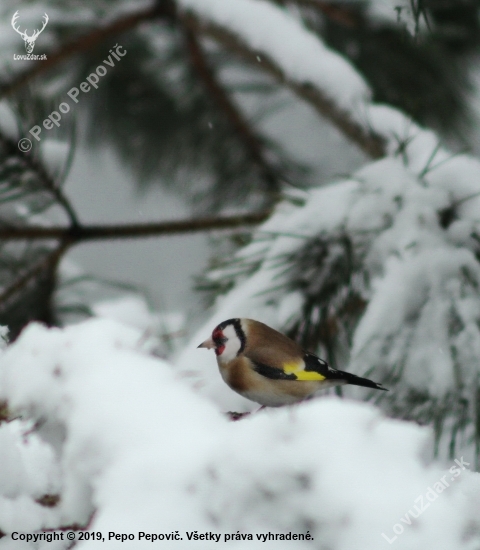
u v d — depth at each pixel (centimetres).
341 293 572
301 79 828
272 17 873
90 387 301
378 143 766
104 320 346
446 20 956
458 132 1001
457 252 546
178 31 990
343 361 623
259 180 1030
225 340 603
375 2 949
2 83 871
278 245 588
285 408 263
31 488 309
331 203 592
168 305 1068
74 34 923
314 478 238
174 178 1086
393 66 973
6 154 701
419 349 525
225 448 250
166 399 288
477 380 519
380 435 248
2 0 929
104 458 273
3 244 764
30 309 808
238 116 1038
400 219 566
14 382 329
